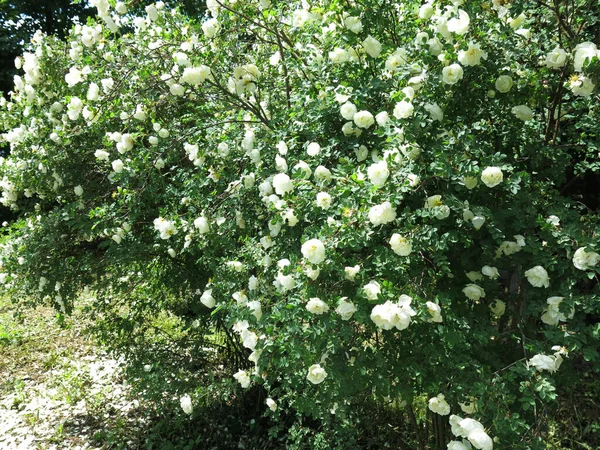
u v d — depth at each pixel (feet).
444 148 5.67
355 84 6.80
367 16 6.66
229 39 8.79
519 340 5.94
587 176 10.69
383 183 5.53
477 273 6.42
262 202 7.84
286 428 10.90
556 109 7.80
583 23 6.80
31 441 12.09
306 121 7.41
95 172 11.80
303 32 7.69
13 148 11.93
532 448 5.45
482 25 6.32
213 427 11.19
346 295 5.80
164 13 9.16
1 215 27.55
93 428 12.46
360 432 9.62
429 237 5.50
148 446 10.89
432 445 8.40
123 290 11.53
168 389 10.77
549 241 5.86
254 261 7.60
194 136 9.29
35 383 14.99
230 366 11.62
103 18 9.14
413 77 6.28
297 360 6.32
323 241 5.61
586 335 5.64
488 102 6.82
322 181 6.30
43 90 11.23
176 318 14.26
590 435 9.38
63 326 12.14
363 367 6.03
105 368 15.52
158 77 9.10
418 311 5.27
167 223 8.19
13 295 12.02
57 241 11.12
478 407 5.36
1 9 33.32
